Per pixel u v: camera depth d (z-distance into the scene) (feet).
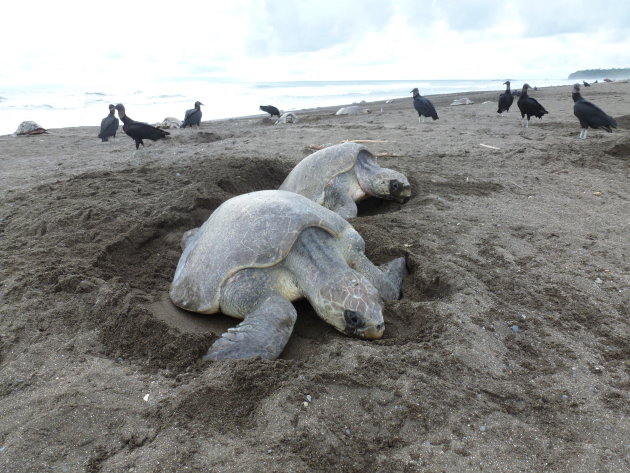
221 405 3.76
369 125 20.21
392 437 3.49
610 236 7.25
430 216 8.03
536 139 15.25
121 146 17.52
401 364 4.24
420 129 18.58
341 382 3.99
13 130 27.91
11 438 3.46
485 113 25.07
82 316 5.16
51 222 7.68
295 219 5.26
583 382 4.13
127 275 6.31
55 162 13.85
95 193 9.34
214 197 8.62
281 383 3.96
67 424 3.60
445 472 3.20
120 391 3.99
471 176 10.72
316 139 16.03
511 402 3.90
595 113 14.37
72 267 6.04
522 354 4.53
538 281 5.82
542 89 48.21
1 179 11.44
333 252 5.28
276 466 3.18
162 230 7.60
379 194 9.06
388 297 5.52
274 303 4.98
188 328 5.20
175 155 13.39
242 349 4.48
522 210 8.48
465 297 5.32
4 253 6.71
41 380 4.17
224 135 18.61
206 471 3.17
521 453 3.36
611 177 10.67
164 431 3.53
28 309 5.22
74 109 39.09
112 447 3.42
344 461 3.27
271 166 10.94
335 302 4.81
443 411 3.72
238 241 5.24
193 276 5.48
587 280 5.86
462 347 4.48
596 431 3.58
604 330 4.88
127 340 4.73
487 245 6.81
